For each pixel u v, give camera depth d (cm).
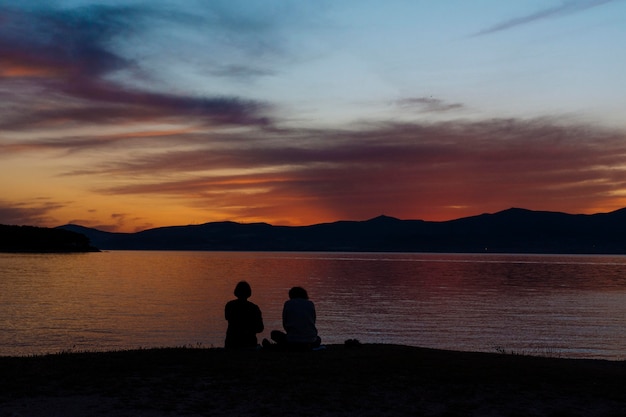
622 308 6031
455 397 1016
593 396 1040
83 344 3366
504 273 14712
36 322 4347
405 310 5656
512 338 3888
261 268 16350
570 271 16288
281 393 1023
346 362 1301
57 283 9019
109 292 7431
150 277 11156
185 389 1039
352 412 913
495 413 922
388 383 1106
